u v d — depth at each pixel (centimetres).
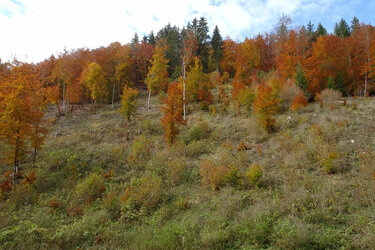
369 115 1483
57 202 988
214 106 2367
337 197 718
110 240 709
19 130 1271
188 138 1736
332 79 2316
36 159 1620
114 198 970
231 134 1694
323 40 2969
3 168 1488
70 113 3158
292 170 988
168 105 1758
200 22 4288
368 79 2789
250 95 2078
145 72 4625
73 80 3416
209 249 589
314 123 1497
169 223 779
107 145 1795
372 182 757
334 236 551
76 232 748
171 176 1158
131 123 2397
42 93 2791
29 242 703
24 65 1384
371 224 566
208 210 818
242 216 702
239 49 4000
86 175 1322
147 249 627
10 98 1225
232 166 1080
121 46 4109
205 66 4184
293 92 2080
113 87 3600
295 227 575
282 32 3064
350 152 1048
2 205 980
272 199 797
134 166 1394
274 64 3950
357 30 3083
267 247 562
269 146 1369
